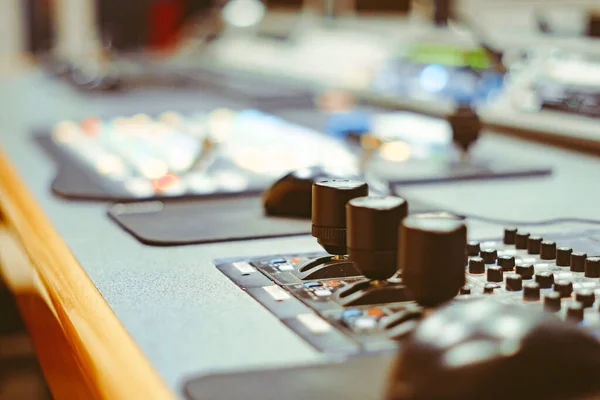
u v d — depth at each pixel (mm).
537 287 881
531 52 2271
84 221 1354
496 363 612
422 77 2717
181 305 923
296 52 3615
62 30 5867
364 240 869
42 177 1712
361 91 2947
